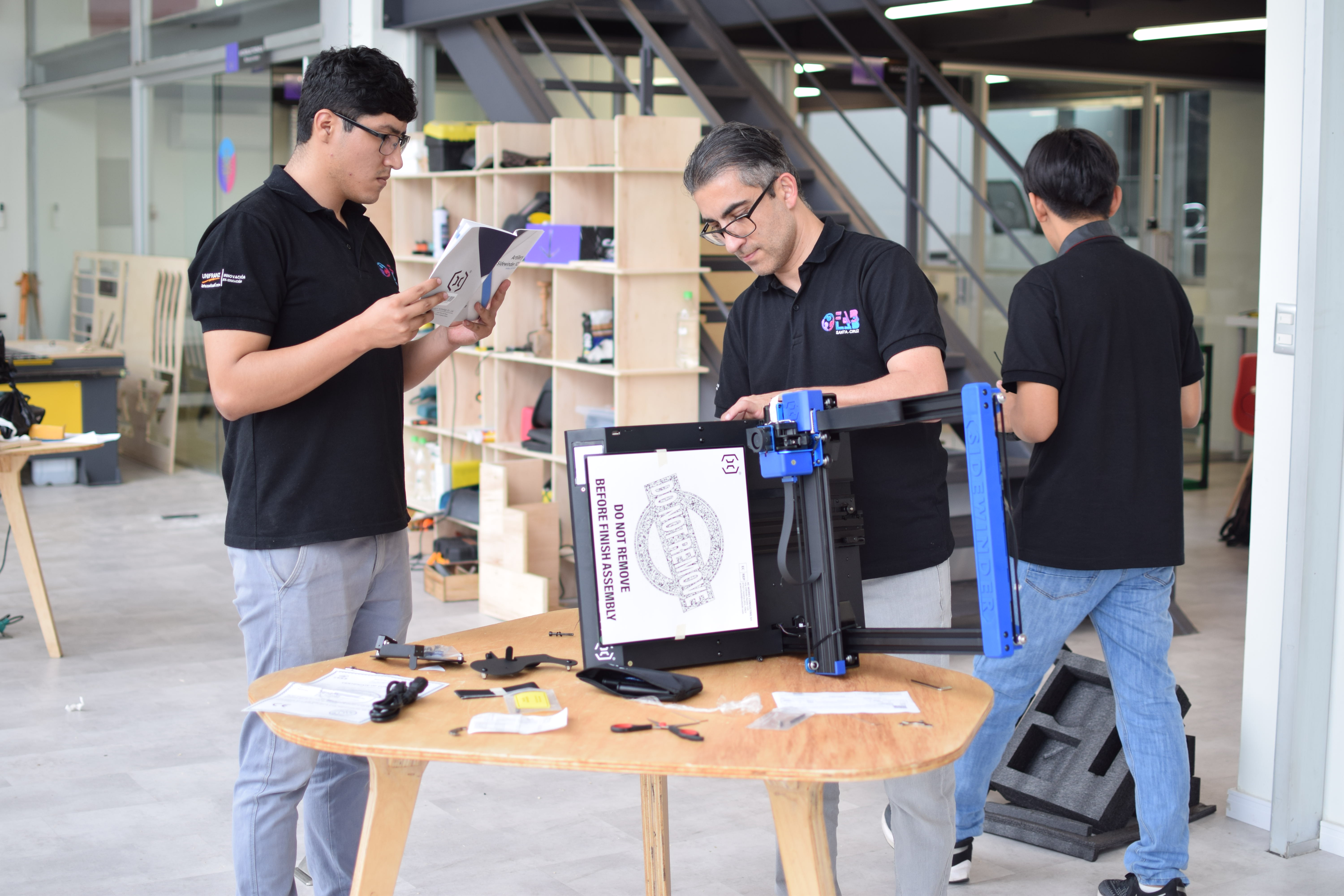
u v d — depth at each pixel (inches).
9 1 409.4
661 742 63.2
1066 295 99.3
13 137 414.3
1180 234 349.7
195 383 333.7
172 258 339.6
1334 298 114.5
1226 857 117.5
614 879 111.3
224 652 182.9
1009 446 202.7
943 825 83.8
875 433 89.0
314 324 85.3
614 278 201.6
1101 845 116.0
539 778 135.6
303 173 85.5
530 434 216.4
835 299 90.1
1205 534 268.4
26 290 414.9
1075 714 127.5
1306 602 115.8
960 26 283.0
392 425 90.1
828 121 327.9
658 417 193.8
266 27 303.0
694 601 74.9
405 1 265.6
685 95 304.8
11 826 122.0
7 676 170.1
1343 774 117.6
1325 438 115.1
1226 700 162.6
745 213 86.0
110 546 250.4
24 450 168.9
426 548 243.4
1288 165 117.5
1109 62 322.3
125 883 110.4
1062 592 102.0
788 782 64.0
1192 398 107.4
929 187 331.9
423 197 244.5
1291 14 116.3
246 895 85.8
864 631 73.4
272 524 84.9
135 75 354.9
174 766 138.5
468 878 111.6
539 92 241.3
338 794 93.0
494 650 79.7
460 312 88.9
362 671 74.7
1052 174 102.3
